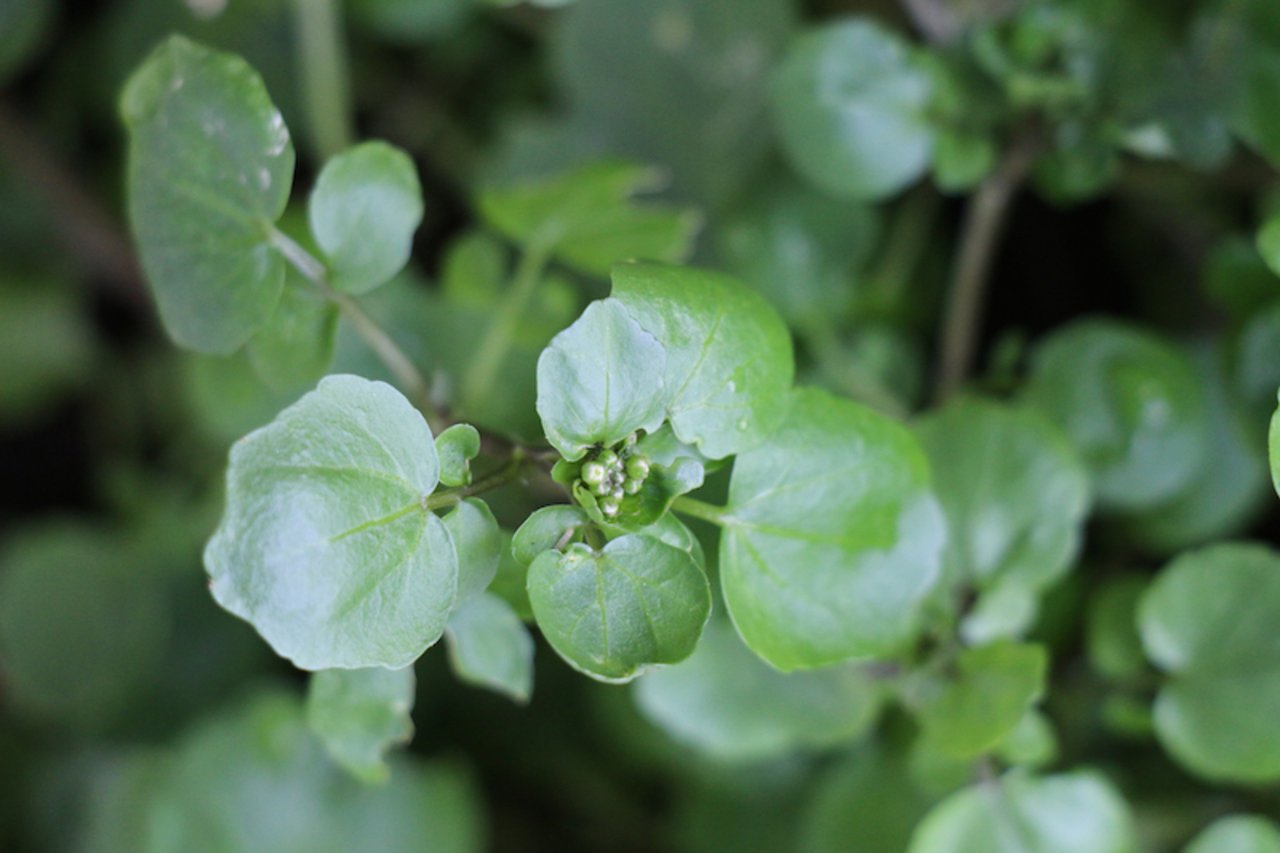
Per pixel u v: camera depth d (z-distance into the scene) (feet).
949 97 1.13
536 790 1.58
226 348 0.94
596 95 1.44
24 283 1.76
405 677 0.94
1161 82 1.11
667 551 0.87
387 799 1.41
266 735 1.39
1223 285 1.13
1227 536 1.24
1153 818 1.16
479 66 1.67
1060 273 1.47
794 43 1.14
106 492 1.76
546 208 1.11
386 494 0.87
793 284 1.31
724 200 1.40
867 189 1.15
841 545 0.93
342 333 1.11
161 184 0.92
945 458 1.08
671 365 0.88
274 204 0.93
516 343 1.13
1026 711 1.01
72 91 1.75
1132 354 1.15
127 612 1.61
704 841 1.32
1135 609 1.11
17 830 1.62
